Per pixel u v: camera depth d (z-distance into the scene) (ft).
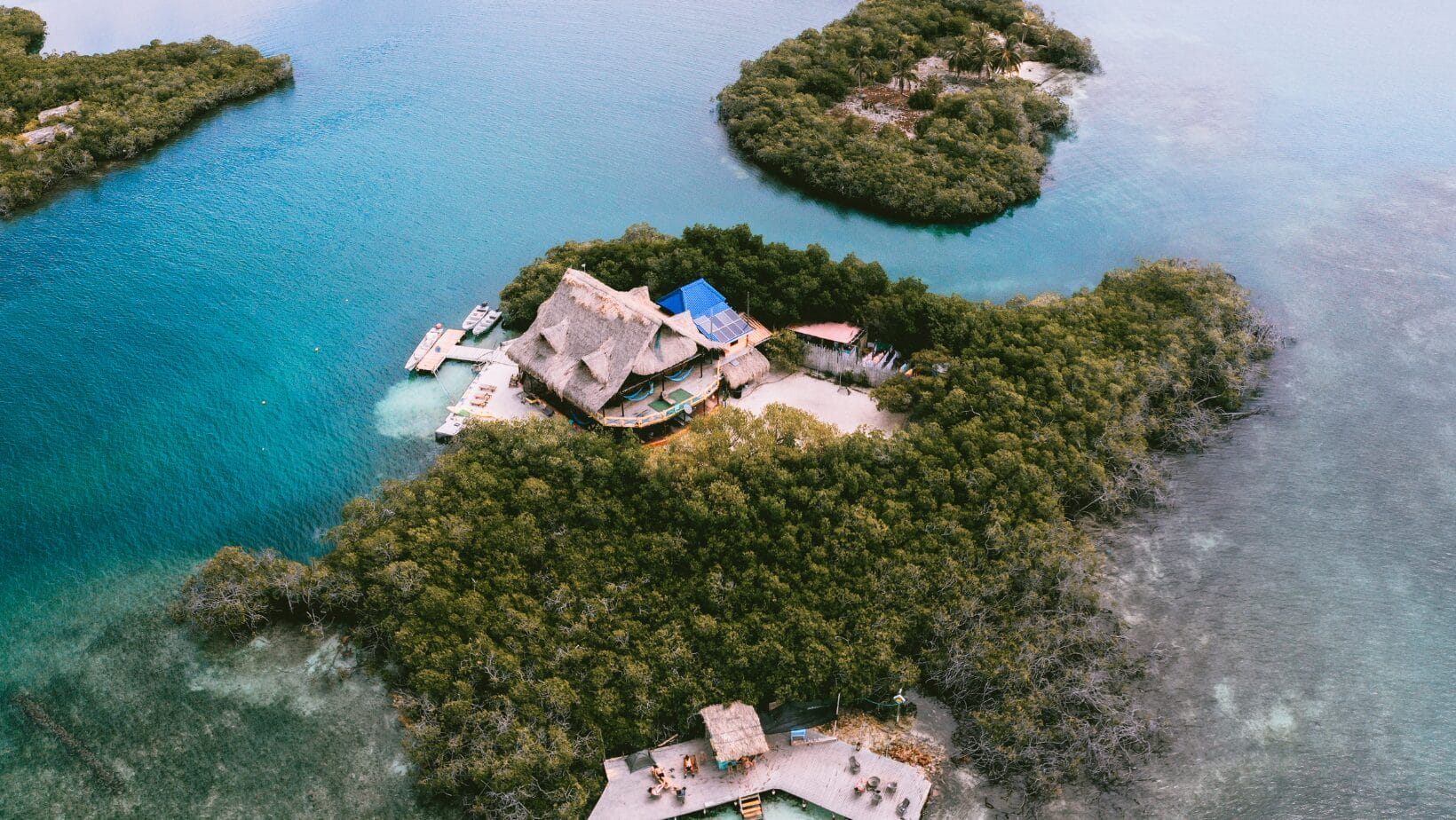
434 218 401.90
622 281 320.70
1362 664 218.38
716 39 576.61
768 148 427.33
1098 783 196.13
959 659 208.95
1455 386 295.69
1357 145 438.40
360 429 290.76
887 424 280.51
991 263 364.17
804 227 390.21
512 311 323.57
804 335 306.96
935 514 235.40
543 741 195.11
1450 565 240.53
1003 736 197.98
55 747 207.00
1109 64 526.98
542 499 239.09
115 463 279.28
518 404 291.99
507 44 576.20
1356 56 530.68
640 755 200.64
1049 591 224.74
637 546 230.07
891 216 395.96
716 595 218.38
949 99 448.24
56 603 238.48
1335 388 296.71
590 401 264.93
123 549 252.83
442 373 313.12
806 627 209.87
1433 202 390.42
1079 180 418.10
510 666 204.23
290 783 199.41
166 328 336.70
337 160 449.89
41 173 423.64
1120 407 265.75
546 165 440.45
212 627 230.07
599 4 639.76
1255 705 210.18
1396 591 234.99
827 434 251.60
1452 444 275.18
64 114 463.83
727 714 200.34
